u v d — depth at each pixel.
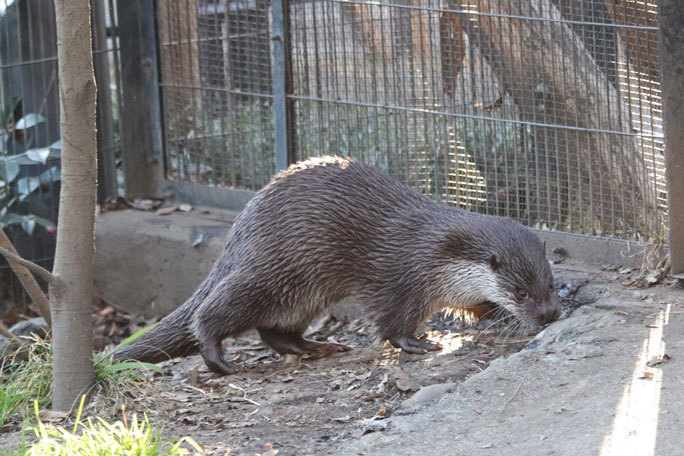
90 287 7.51
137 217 13.11
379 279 8.77
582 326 7.92
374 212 8.84
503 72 9.85
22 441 6.07
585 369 6.91
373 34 10.66
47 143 13.32
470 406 6.54
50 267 13.38
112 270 13.11
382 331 8.87
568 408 6.21
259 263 8.88
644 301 8.30
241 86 12.27
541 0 9.41
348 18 10.83
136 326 12.52
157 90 13.28
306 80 11.45
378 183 9.01
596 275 9.25
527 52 9.62
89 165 7.30
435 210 8.88
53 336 7.48
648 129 9.02
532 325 8.40
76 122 7.16
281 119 11.67
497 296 8.54
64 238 7.36
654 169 9.05
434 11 10.11
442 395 6.98
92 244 7.45
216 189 12.91
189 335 9.28
